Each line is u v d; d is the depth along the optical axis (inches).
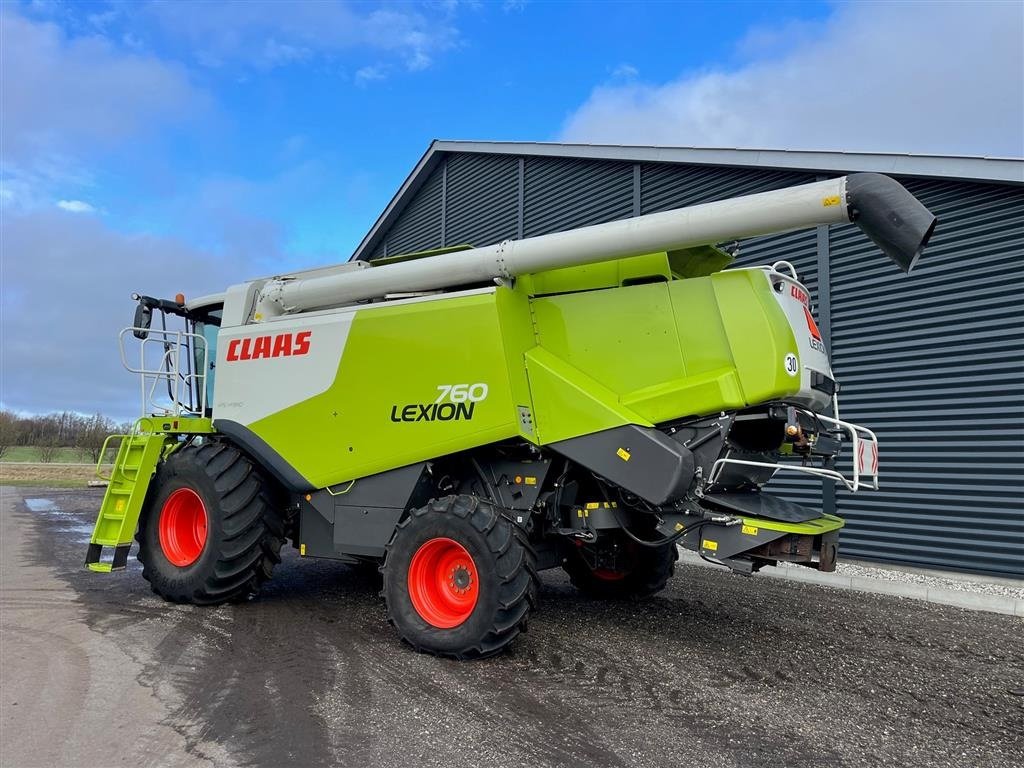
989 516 278.4
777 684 160.1
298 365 213.5
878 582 274.7
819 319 333.1
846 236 325.1
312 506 214.8
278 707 140.3
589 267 191.0
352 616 213.2
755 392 164.6
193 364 265.1
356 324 204.2
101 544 231.3
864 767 119.5
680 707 143.6
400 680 156.6
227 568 218.2
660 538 194.4
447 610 179.0
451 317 188.5
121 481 240.7
